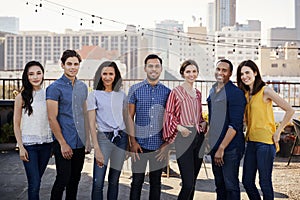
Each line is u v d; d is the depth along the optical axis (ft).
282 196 16.29
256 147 12.71
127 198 15.75
